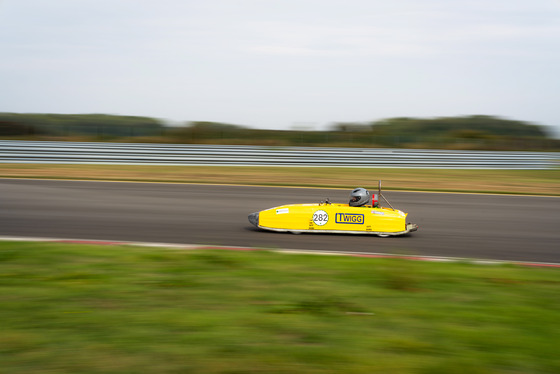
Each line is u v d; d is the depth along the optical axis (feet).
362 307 16.07
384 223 29.12
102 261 21.45
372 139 105.29
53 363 11.44
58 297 16.34
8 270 19.57
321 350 12.55
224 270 20.33
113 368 11.25
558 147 113.91
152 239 27.58
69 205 38.01
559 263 24.66
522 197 49.55
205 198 43.52
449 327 14.39
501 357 12.32
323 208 29.25
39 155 69.26
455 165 81.41
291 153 76.02
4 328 13.53
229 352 12.30
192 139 99.96
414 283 18.92
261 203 41.63
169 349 12.37
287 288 18.02
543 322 14.98
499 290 18.51
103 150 71.92
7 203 38.09
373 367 11.60
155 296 16.71
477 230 32.37
